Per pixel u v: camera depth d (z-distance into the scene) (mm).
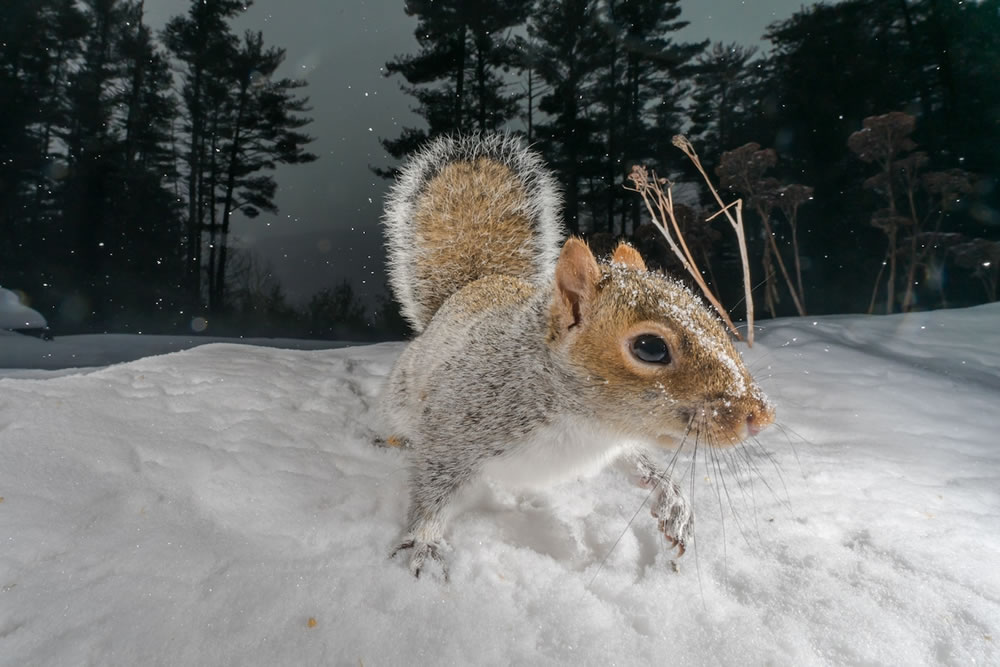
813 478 224
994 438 267
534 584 162
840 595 155
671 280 192
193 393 289
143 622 141
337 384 323
